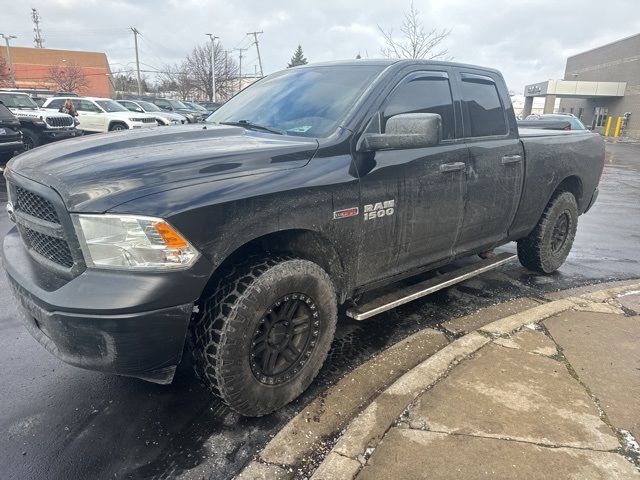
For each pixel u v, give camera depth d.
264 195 2.45
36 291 2.32
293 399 2.81
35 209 2.52
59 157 2.58
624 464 2.27
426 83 3.48
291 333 2.71
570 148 4.79
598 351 3.30
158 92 65.75
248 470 2.32
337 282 3.00
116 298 2.12
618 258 5.87
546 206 4.77
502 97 4.17
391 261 3.27
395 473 2.20
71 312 2.16
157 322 2.21
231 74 51.59
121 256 2.17
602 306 4.06
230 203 2.33
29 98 15.59
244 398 2.53
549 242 4.86
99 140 2.83
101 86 63.38
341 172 2.80
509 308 4.20
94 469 2.33
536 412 2.64
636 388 2.88
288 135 3.06
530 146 4.29
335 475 2.19
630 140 38.75
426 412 2.62
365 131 2.99
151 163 2.35
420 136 2.77
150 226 2.14
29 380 3.04
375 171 2.98
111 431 2.60
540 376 2.98
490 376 2.97
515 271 5.24
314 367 2.87
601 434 2.47
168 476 2.30
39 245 2.57
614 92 44.81
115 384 3.02
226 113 3.79
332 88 3.33
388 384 3.03
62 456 2.41
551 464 2.26
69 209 2.21
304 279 2.63
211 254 2.29
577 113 55.38
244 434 2.60
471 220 3.80
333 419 2.69
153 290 2.15
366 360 3.34
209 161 2.44
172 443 2.52
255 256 2.62
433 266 3.71
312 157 2.75
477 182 3.74
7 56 58.16
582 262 5.65
